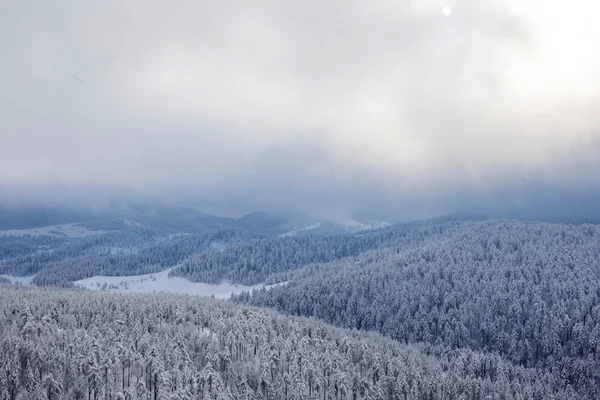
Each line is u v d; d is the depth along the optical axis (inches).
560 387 6717.5
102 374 4559.5
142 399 4360.2
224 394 4399.6
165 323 6683.1
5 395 4143.7
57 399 4343.0
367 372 5792.3
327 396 5255.9
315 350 6067.9
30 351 4687.5
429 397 5649.6
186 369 4771.2
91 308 6894.7
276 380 5083.7
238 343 5846.5
